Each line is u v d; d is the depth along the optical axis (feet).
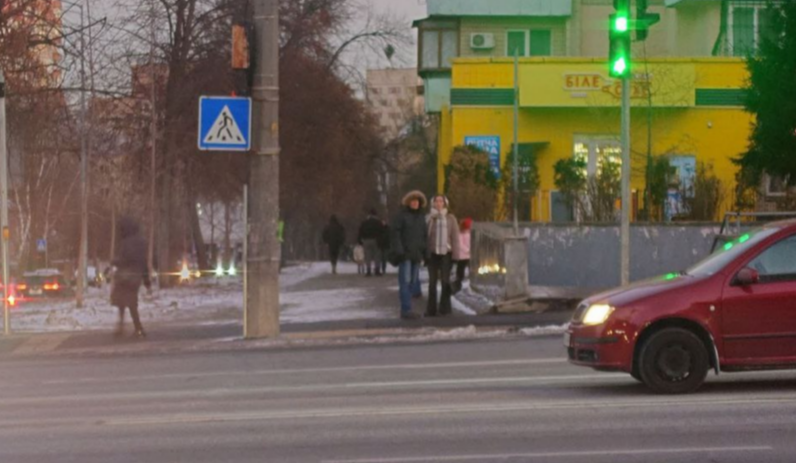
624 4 72.13
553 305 85.51
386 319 83.15
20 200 148.36
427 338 73.67
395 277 141.90
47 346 75.61
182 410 46.26
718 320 46.19
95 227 158.61
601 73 144.87
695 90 143.84
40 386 56.13
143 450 37.91
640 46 158.40
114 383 56.39
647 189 112.16
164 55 133.18
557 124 147.95
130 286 77.66
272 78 75.56
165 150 133.90
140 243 78.23
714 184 109.91
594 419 41.68
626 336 46.37
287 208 196.34
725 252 48.42
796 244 46.80
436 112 167.94
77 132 122.11
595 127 147.02
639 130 145.07
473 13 166.20
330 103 168.45
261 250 75.77
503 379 53.31
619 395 47.19
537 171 138.62
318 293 112.06
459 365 59.41
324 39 166.81
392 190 287.28
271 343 73.56
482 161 132.87
